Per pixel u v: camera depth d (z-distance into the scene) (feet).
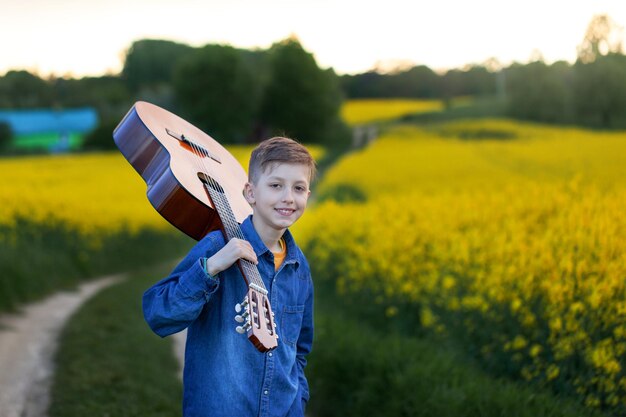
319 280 30.14
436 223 26.71
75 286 41.70
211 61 246.68
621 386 13.28
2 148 207.72
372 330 22.20
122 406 18.08
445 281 19.17
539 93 184.14
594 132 122.31
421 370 16.08
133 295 36.96
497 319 16.79
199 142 9.60
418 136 166.09
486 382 15.12
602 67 127.65
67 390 18.92
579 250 16.97
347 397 17.28
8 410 17.34
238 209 8.57
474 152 94.79
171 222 7.84
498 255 18.76
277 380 7.44
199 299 7.00
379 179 67.46
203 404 7.27
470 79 421.59
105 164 118.42
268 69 259.19
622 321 14.01
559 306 15.02
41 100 292.81
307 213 45.88
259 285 7.09
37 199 57.06
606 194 28.04
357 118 307.37
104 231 53.36
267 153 7.47
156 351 25.18
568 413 13.02
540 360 15.20
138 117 8.63
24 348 23.38
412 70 426.51
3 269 33.53
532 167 63.46
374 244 26.84
